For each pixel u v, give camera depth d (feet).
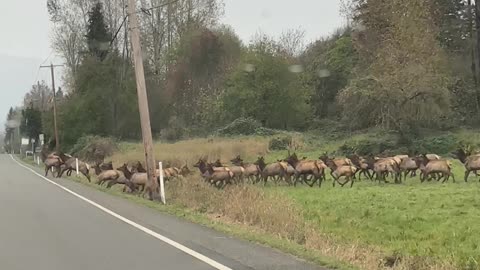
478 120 184.75
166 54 261.03
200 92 251.39
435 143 148.66
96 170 129.59
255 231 51.67
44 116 282.97
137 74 82.79
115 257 40.42
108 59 261.03
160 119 252.42
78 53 272.92
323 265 36.45
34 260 39.78
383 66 160.76
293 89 215.72
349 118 176.24
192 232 51.08
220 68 253.85
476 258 39.93
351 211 66.49
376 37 187.73
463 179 101.30
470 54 230.27
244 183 87.76
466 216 60.18
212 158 149.07
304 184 102.47
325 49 271.49
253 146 165.27
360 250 43.04
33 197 88.02
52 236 50.14
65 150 252.83
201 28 256.32
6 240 48.11
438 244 47.19
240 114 215.31
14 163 258.78
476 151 133.80
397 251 44.45
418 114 153.58
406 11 167.32
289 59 226.99
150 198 82.64
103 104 253.24
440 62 168.25
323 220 60.29
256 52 216.74
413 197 77.05
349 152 155.84
